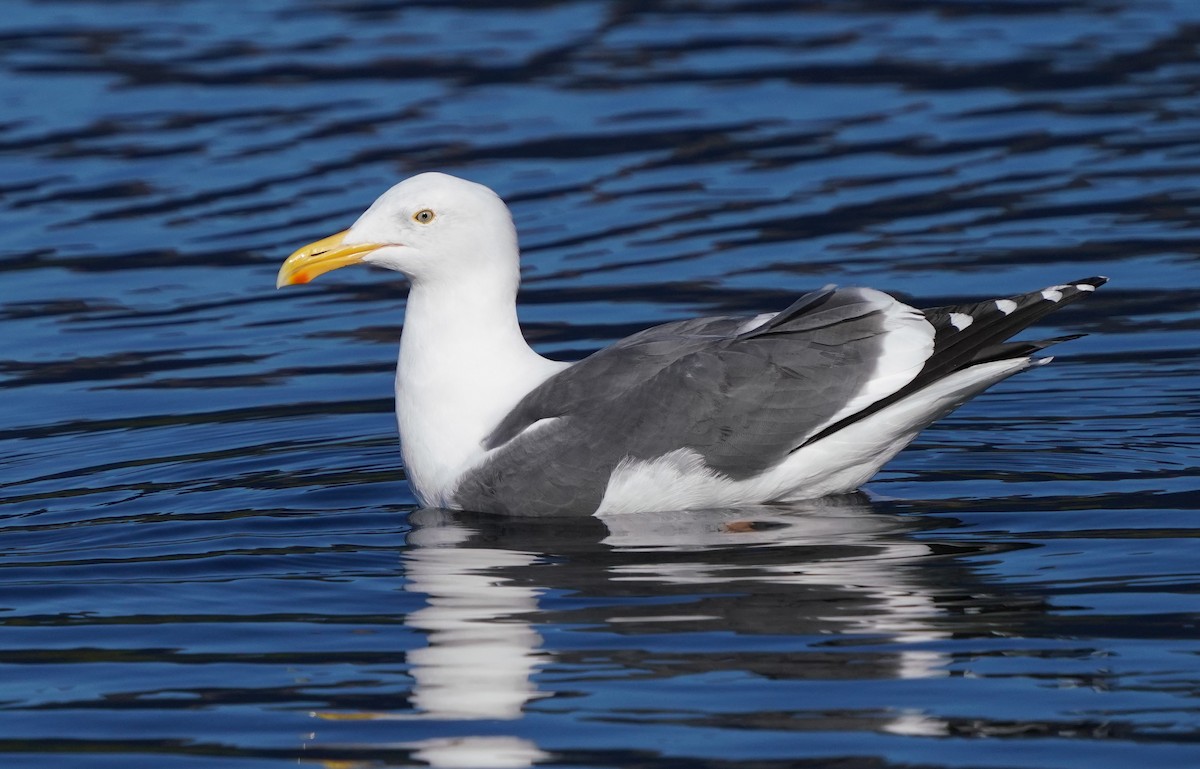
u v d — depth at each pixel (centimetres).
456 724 950
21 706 996
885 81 2725
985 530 1252
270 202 2233
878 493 1359
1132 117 2516
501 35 3064
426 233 1369
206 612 1135
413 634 1082
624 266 2025
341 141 2469
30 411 1650
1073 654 1016
